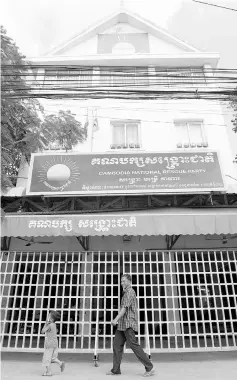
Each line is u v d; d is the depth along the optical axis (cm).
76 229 676
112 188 892
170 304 924
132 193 886
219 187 881
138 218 683
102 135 1152
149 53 1266
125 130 1184
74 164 927
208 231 673
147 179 902
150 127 1165
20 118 930
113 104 1203
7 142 882
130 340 505
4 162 873
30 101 999
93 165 925
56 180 905
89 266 934
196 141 1151
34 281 962
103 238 948
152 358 656
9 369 552
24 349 606
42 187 897
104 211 781
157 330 927
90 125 1159
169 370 545
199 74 1241
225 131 1146
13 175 1040
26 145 944
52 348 529
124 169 916
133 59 1260
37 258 957
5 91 840
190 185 888
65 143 1041
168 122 1168
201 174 902
